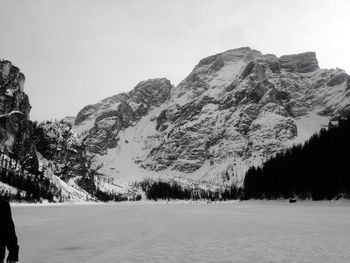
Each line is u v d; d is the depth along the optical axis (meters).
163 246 28.08
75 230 43.38
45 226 50.28
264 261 21.47
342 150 144.25
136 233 39.12
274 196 190.25
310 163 160.38
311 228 44.59
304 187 162.50
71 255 23.72
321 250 26.09
